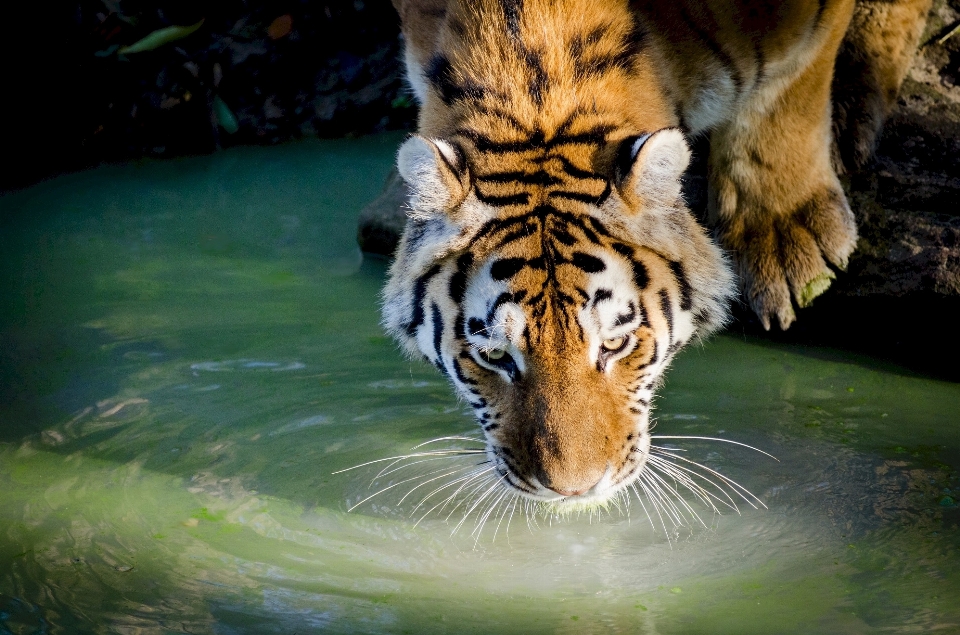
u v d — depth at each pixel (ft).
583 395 22.50
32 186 49.24
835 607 21.93
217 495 26.89
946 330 32.83
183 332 35.70
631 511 26.21
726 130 31.53
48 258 41.83
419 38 28.35
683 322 24.63
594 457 22.59
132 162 52.21
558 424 22.38
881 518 25.09
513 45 24.35
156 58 53.26
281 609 22.38
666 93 25.93
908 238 32.96
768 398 31.32
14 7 51.57
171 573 23.66
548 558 24.39
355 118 54.24
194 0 54.54
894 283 32.94
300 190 48.08
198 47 53.93
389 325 26.13
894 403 30.76
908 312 33.19
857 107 34.58
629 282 22.77
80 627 21.72
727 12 27.50
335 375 32.83
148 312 37.19
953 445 28.27
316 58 54.70
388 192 41.75
